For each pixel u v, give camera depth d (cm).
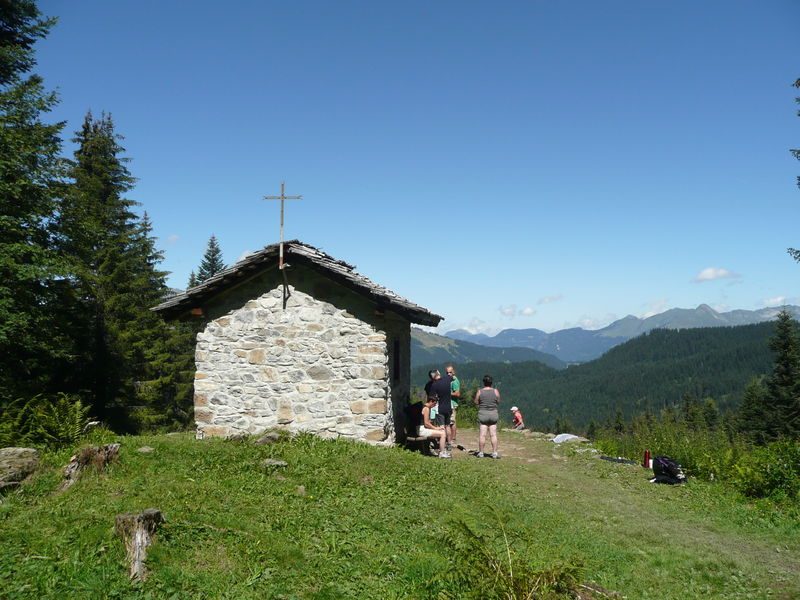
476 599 503
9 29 1948
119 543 590
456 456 1511
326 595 542
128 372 2923
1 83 1886
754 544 907
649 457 1533
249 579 551
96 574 534
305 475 952
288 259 1360
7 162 1577
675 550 839
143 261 3669
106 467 860
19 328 1549
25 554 577
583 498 1141
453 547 613
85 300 2597
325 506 809
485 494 1010
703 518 1052
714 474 1400
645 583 702
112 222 3198
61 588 515
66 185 1964
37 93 1827
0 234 1609
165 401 3609
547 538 809
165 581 533
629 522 985
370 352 1343
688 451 1546
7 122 1689
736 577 747
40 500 743
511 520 866
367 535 713
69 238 1977
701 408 7750
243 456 1023
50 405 1111
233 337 1395
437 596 535
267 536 655
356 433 1333
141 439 1136
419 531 751
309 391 1359
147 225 3806
